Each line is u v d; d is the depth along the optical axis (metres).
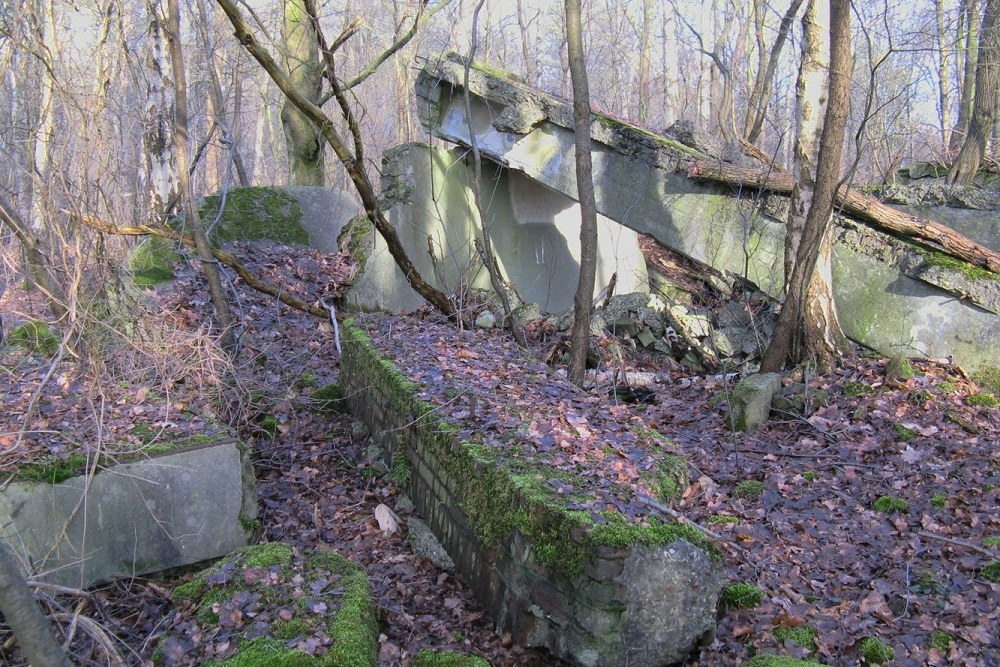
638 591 3.51
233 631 3.66
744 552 4.84
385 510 5.50
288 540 5.33
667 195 9.69
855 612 4.29
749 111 14.75
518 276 11.19
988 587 4.48
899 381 7.53
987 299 7.94
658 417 7.57
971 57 12.52
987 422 6.94
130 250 9.10
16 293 6.94
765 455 6.52
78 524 4.26
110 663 3.53
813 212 7.63
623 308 9.68
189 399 5.61
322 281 10.17
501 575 4.14
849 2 7.22
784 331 7.91
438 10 11.98
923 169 11.88
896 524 5.28
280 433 6.91
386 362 6.34
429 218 10.20
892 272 8.52
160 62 9.31
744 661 3.77
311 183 14.06
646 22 20.03
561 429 4.86
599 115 10.10
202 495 4.62
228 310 7.48
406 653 3.95
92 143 6.18
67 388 5.27
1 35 6.37
